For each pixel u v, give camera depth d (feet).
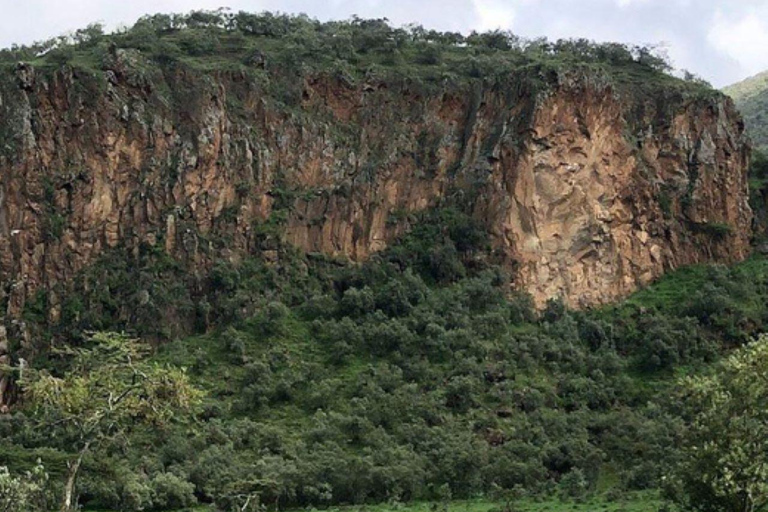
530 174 417.69
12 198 384.06
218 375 362.53
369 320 387.14
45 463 296.92
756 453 219.00
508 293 406.82
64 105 395.34
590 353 392.27
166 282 386.73
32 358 367.45
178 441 322.96
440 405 351.46
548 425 346.33
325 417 341.62
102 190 393.29
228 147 409.69
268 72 431.84
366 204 419.95
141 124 400.06
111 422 229.86
